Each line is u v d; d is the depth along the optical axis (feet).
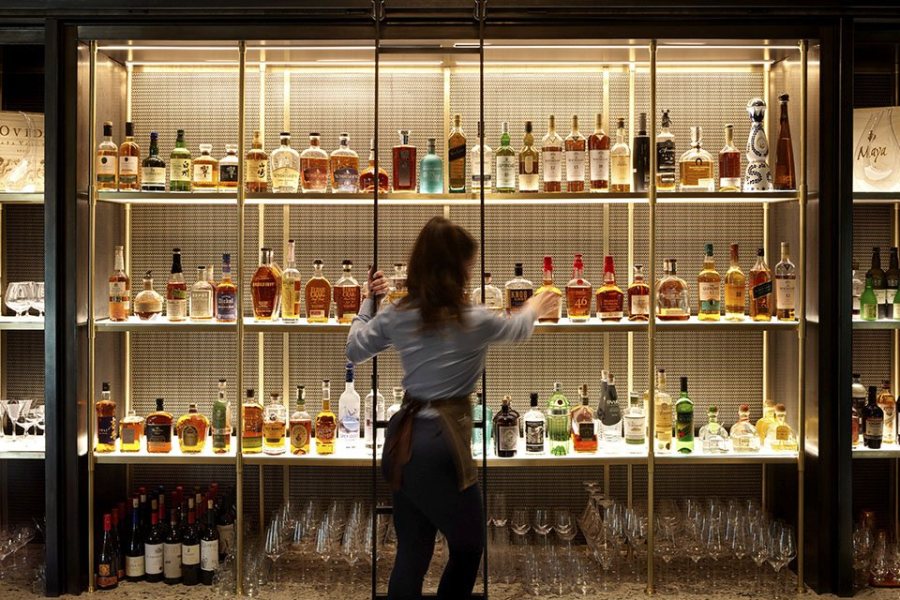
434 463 8.18
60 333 10.37
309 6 10.28
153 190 10.92
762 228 12.10
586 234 12.11
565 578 10.46
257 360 12.18
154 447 10.80
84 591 10.56
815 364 10.39
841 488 10.22
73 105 10.43
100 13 10.37
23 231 12.12
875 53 11.16
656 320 10.85
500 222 12.10
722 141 12.09
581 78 12.09
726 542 10.55
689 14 10.30
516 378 12.14
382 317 8.75
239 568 10.43
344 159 10.91
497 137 12.07
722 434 11.03
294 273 10.85
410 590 8.43
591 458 10.52
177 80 12.16
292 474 12.12
